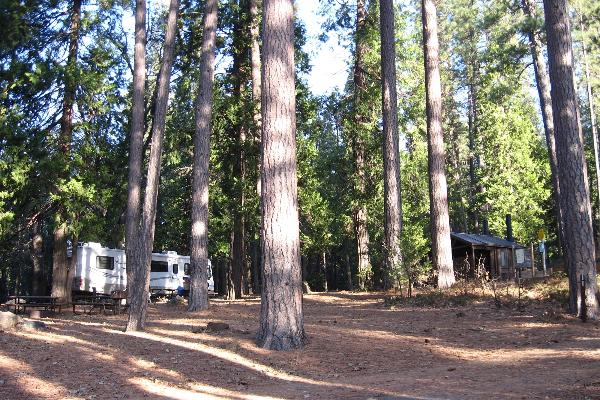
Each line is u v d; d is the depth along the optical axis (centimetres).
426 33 1947
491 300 1563
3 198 1928
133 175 1709
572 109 1287
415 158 3562
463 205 4394
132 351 934
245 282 3042
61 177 1931
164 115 1288
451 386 698
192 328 1195
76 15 2055
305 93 2566
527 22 2086
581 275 1233
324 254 4319
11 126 1861
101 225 2052
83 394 698
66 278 2036
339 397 665
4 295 2883
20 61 1894
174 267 3111
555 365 801
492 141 3772
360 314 1468
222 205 2720
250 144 2475
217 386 752
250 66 2525
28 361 834
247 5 2411
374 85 2612
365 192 2684
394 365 880
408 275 1741
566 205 1274
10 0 1897
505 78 2438
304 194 2969
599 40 2305
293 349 958
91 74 1948
